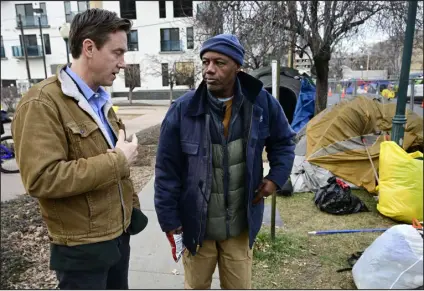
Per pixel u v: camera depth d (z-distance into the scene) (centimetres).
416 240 260
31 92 148
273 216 356
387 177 428
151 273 309
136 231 191
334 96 2011
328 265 321
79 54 159
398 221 416
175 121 194
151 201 498
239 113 194
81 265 158
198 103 191
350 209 445
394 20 762
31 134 140
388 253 260
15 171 688
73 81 158
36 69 3528
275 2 760
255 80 192
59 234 156
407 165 404
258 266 319
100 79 163
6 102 2100
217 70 179
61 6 3362
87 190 146
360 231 392
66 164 142
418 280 248
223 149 194
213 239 207
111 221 164
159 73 2841
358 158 533
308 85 853
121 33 162
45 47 3469
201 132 192
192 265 218
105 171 147
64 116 149
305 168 550
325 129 561
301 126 812
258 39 809
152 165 723
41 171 137
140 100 3184
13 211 458
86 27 154
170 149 196
